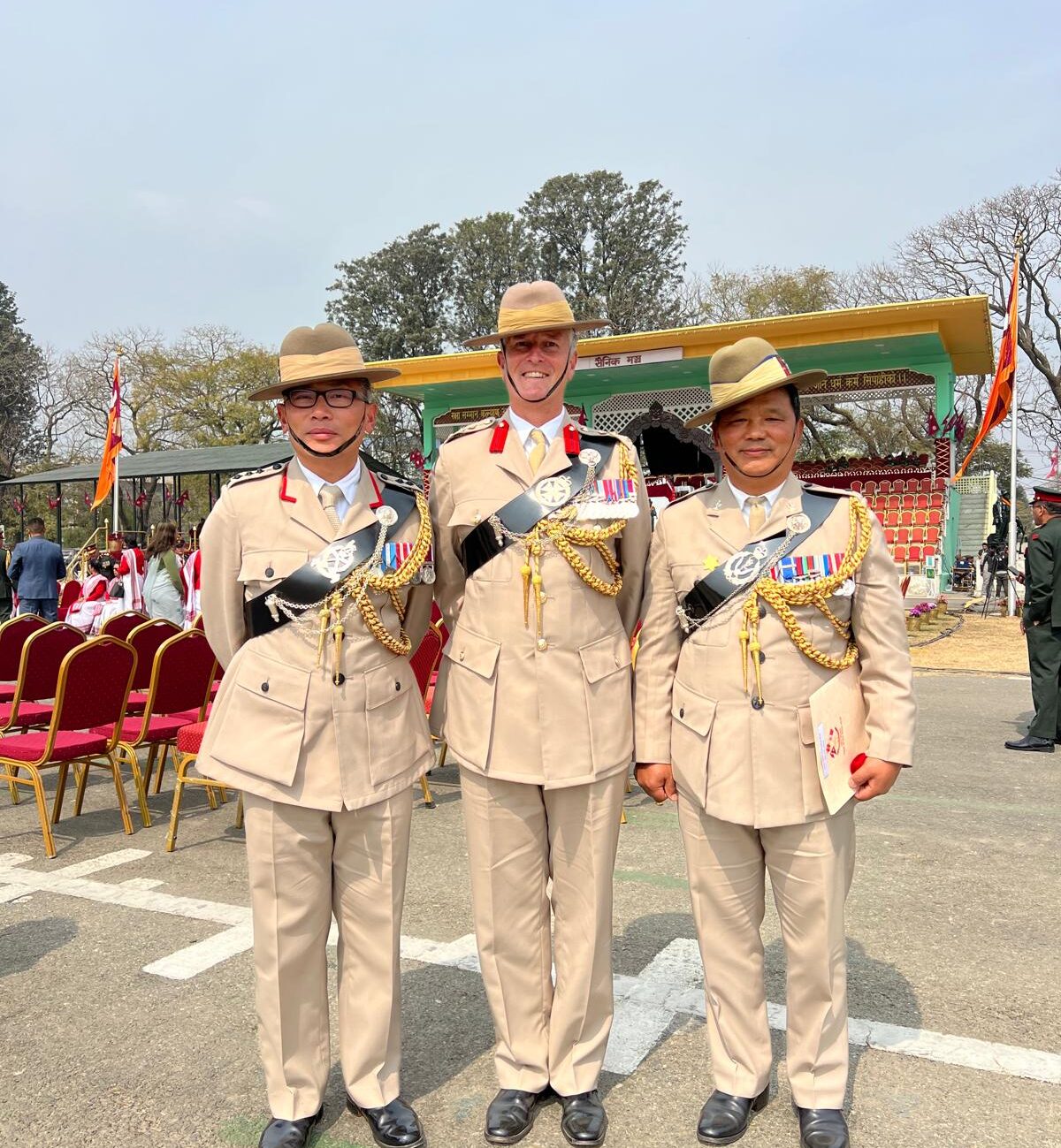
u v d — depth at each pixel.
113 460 17.55
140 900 3.96
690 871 2.49
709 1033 2.51
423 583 2.53
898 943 3.51
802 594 2.33
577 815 2.47
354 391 2.42
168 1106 2.52
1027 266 28.16
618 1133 2.41
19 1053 2.78
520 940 2.51
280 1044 2.35
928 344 17.30
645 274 41.44
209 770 2.38
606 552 2.53
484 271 41.34
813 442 34.22
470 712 2.49
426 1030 2.90
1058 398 28.95
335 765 2.35
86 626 11.23
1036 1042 2.82
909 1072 2.66
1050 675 6.68
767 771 2.33
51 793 5.71
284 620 2.39
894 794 5.60
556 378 2.52
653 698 2.54
